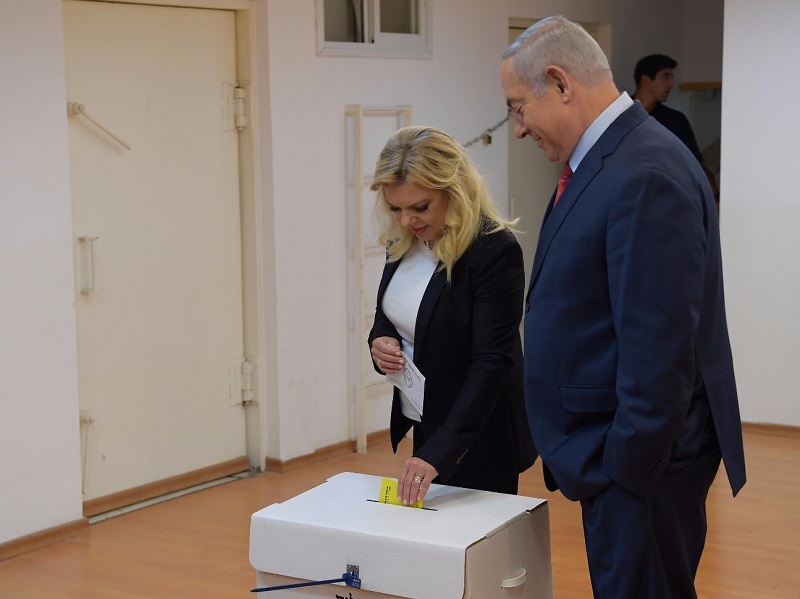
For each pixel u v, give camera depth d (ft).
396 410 8.61
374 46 17.90
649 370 6.36
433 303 7.93
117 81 14.55
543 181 23.30
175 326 15.66
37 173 13.15
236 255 16.57
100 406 14.69
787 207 17.93
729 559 12.82
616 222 6.48
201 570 12.71
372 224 18.25
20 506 13.25
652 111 21.94
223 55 16.06
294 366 16.99
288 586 7.16
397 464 17.38
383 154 7.74
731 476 7.02
